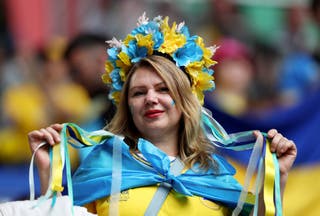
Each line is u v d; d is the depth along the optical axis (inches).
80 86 612.1
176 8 836.0
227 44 660.1
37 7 824.3
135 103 428.5
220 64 649.6
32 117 658.2
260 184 422.6
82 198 422.0
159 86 427.8
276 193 416.8
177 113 430.3
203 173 427.2
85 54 587.2
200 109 435.5
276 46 786.2
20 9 822.5
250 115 630.5
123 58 433.7
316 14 823.7
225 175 430.0
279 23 826.2
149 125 427.2
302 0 832.9
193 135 432.5
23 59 730.8
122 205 414.0
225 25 818.2
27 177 645.3
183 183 420.8
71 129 444.8
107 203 418.3
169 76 427.8
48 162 416.8
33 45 804.0
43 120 653.3
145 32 437.7
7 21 819.4
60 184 407.8
